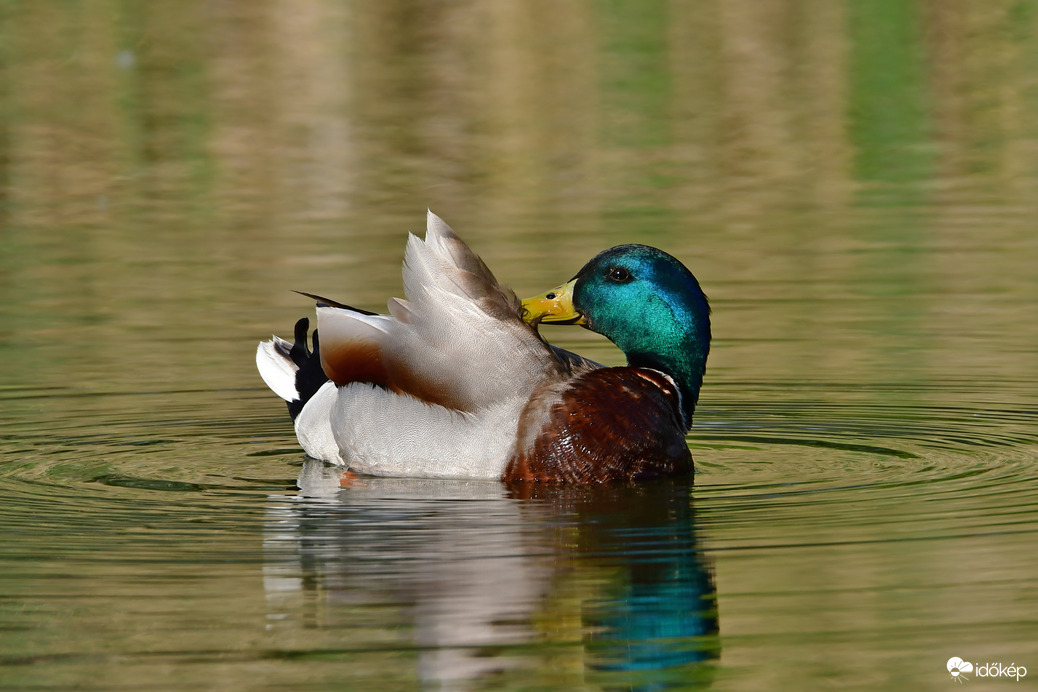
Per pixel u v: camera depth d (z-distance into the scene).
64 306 17.19
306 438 11.91
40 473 11.34
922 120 26.84
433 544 9.50
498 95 28.62
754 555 9.17
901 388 13.66
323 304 11.87
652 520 9.98
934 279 17.73
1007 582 8.57
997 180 23.16
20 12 33.66
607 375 11.13
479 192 22.95
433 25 33.25
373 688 7.45
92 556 9.29
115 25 32.75
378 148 25.56
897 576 8.71
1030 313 16.17
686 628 8.08
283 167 24.77
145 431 12.66
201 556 9.31
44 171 24.66
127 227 21.34
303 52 31.30
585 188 22.98
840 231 20.28
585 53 31.27
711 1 34.91
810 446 12.02
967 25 32.56
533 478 10.86
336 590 8.67
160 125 26.95
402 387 11.20
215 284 18.06
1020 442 11.90
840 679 7.48
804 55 30.75
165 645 7.93
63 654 7.82
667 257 11.45
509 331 11.12
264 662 7.70
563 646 7.93
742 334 15.72
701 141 25.75
